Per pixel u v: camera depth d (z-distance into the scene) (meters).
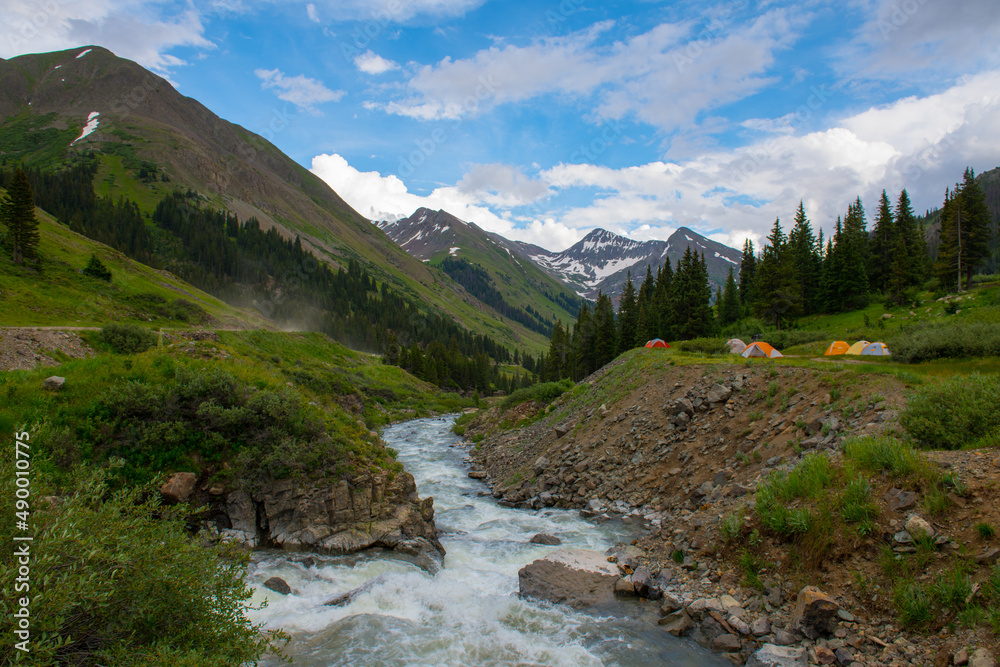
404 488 16.98
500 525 18.92
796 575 11.07
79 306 56.00
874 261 82.75
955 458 11.35
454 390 117.19
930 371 21.73
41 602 5.55
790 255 76.50
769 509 12.66
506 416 42.47
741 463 17.45
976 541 9.41
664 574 12.85
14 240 58.25
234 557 8.47
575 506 20.97
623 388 30.09
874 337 53.94
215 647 7.31
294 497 15.09
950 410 12.97
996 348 24.53
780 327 76.88
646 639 10.46
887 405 15.63
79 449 13.55
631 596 12.29
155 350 20.47
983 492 10.07
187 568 7.36
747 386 21.97
